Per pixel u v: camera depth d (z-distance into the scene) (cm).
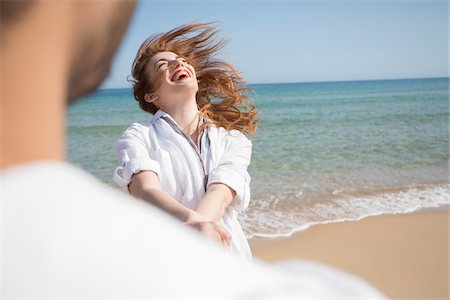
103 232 37
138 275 36
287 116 2667
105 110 3328
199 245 41
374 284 446
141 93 314
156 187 250
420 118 2230
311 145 1450
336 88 7019
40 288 35
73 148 1551
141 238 38
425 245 537
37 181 37
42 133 39
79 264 36
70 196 37
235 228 266
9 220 36
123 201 41
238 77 335
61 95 40
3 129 37
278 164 1120
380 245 541
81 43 41
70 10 39
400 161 1114
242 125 332
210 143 282
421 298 415
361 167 1053
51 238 36
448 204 713
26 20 37
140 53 316
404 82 8556
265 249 540
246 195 268
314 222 635
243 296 38
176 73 296
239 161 280
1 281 35
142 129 285
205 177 272
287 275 42
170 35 320
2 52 37
